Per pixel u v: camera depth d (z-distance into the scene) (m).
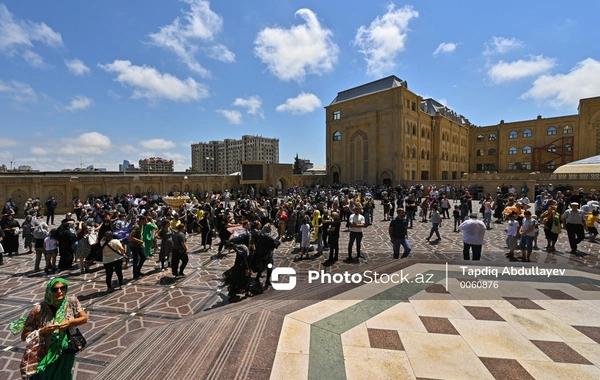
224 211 13.29
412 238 12.46
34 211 14.04
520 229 8.77
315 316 4.01
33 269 8.70
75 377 3.68
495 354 3.10
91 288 7.05
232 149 123.81
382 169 41.12
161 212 14.58
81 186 23.86
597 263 8.23
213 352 3.23
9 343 4.68
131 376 2.91
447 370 2.84
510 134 54.81
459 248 10.56
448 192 31.16
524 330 3.59
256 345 3.31
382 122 41.12
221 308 4.80
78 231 9.23
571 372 2.78
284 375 2.78
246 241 6.51
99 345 4.50
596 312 4.07
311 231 10.48
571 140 47.62
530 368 2.85
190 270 8.52
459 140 55.81
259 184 36.06
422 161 45.03
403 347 3.24
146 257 8.62
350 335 3.51
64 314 2.81
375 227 15.48
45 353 2.69
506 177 39.53
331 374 2.79
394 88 39.41
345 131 45.72
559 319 3.88
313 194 28.16
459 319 3.89
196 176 31.83
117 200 21.84
